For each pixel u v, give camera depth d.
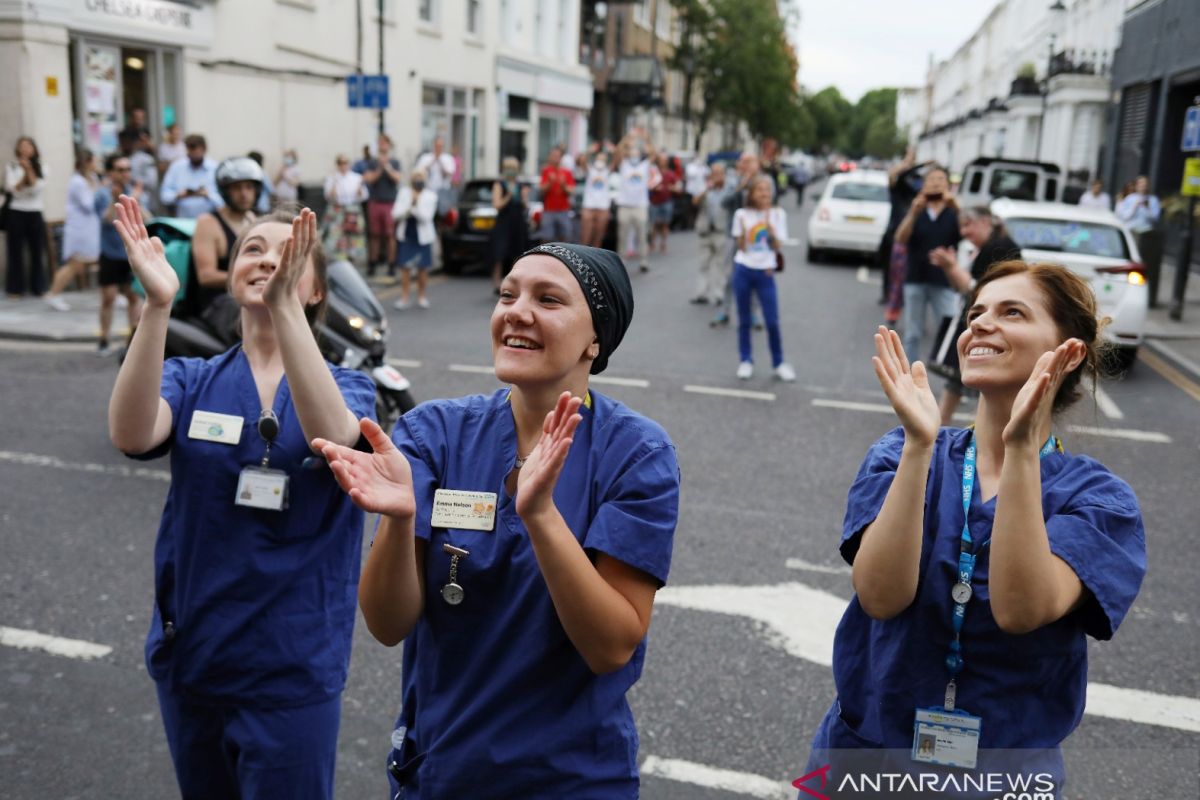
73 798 3.21
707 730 3.66
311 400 2.23
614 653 1.73
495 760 1.79
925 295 8.77
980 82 68.25
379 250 16.14
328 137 19.06
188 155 11.43
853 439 7.55
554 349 1.78
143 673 3.97
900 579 1.80
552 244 1.86
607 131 38.91
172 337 5.88
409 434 1.91
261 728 2.33
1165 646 4.41
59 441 6.83
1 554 5.00
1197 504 6.31
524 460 1.85
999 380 1.90
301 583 2.35
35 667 3.98
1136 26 25.52
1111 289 10.03
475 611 1.81
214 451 2.33
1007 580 1.70
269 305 2.19
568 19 31.47
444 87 23.69
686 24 46.66
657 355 10.32
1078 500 1.86
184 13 14.88
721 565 5.14
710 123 62.19
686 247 22.31
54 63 12.64
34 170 11.96
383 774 3.41
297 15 17.78
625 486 1.81
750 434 7.59
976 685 1.84
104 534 5.30
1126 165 26.55
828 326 12.36
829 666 4.15
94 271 13.41
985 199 17.22
